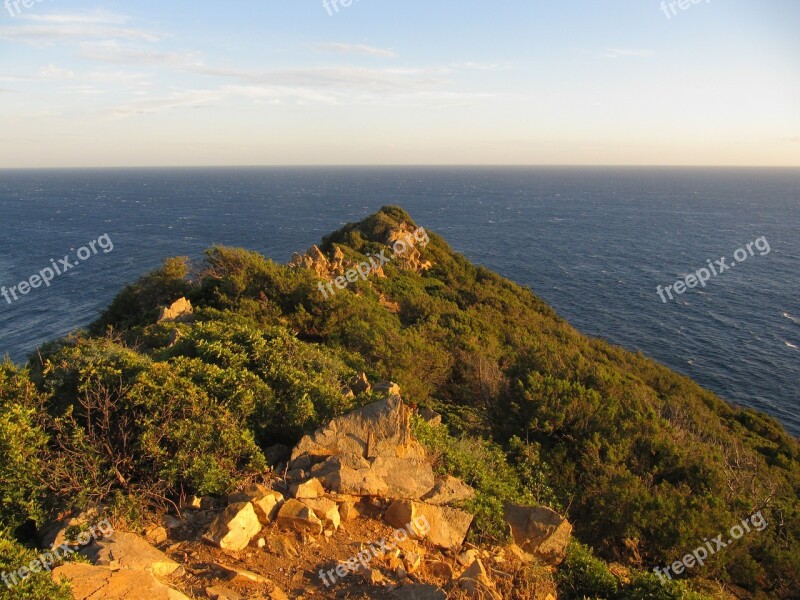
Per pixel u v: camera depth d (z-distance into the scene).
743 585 12.42
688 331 64.94
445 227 148.62
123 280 78.88
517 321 39.22
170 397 9.09
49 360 11.51
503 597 7.21
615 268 97.75
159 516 7.55
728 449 22.92
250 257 26.70
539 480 13.28
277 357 12.80
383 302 32.94
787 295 79.69
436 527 8.16
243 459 9.02
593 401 17.50
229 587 6.18
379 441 9.47
